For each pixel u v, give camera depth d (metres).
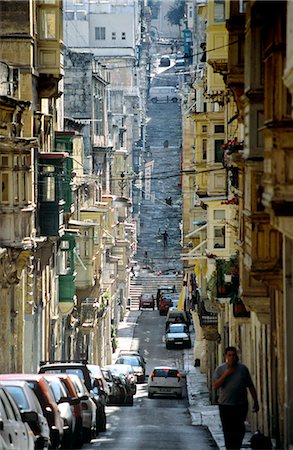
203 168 103.56
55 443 50.16
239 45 59.16
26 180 82.56
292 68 35.97
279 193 41.66
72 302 107.62
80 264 115.62
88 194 133.12
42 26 92.50
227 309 89.81
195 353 132.00
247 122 52.62
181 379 108.56
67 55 149.25
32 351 90.00
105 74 170.38
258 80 51.72
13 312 86.81
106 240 142.25
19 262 83.69
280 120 42.22
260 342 66.75
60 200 95.19
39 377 51.62
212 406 94.00
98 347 132.62
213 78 92.56
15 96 87.38
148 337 158.88
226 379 45.38
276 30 44.25
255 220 52.84
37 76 92.06
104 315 138.12
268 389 62.38
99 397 67.88
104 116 160.75
